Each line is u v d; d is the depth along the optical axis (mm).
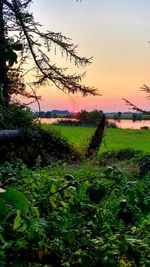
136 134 35844
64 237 3254
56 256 3254
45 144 18062
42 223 2879
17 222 2539
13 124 16938
